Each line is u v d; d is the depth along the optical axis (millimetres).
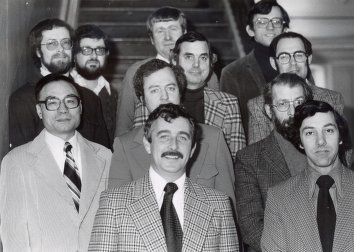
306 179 3191
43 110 3598
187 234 2975
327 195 3123
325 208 3104
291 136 3373
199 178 3646
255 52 5328
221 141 3760
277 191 3203
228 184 3688
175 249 2951
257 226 3393
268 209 3195
